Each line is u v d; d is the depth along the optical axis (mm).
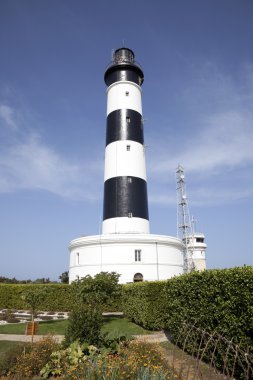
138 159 38250
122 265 32375
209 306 11148
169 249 34719
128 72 42031
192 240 56000
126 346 11445
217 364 10234
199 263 73438
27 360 10242
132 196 36125
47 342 11477
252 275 9117
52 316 26750
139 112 41062
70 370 9016
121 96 40656
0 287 33406
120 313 28078
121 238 32969
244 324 9297
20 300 32688
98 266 32812
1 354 12680
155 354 10180
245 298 9289
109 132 39906
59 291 31047
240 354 8938
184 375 9367
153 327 18297
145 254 33125
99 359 9383
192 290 12688
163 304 18109
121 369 8070
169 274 33812
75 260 35062
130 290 23609
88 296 22047
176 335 14266
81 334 11531
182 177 54062
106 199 37094
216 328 10430
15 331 19125
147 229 36312
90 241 33688
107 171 38250
